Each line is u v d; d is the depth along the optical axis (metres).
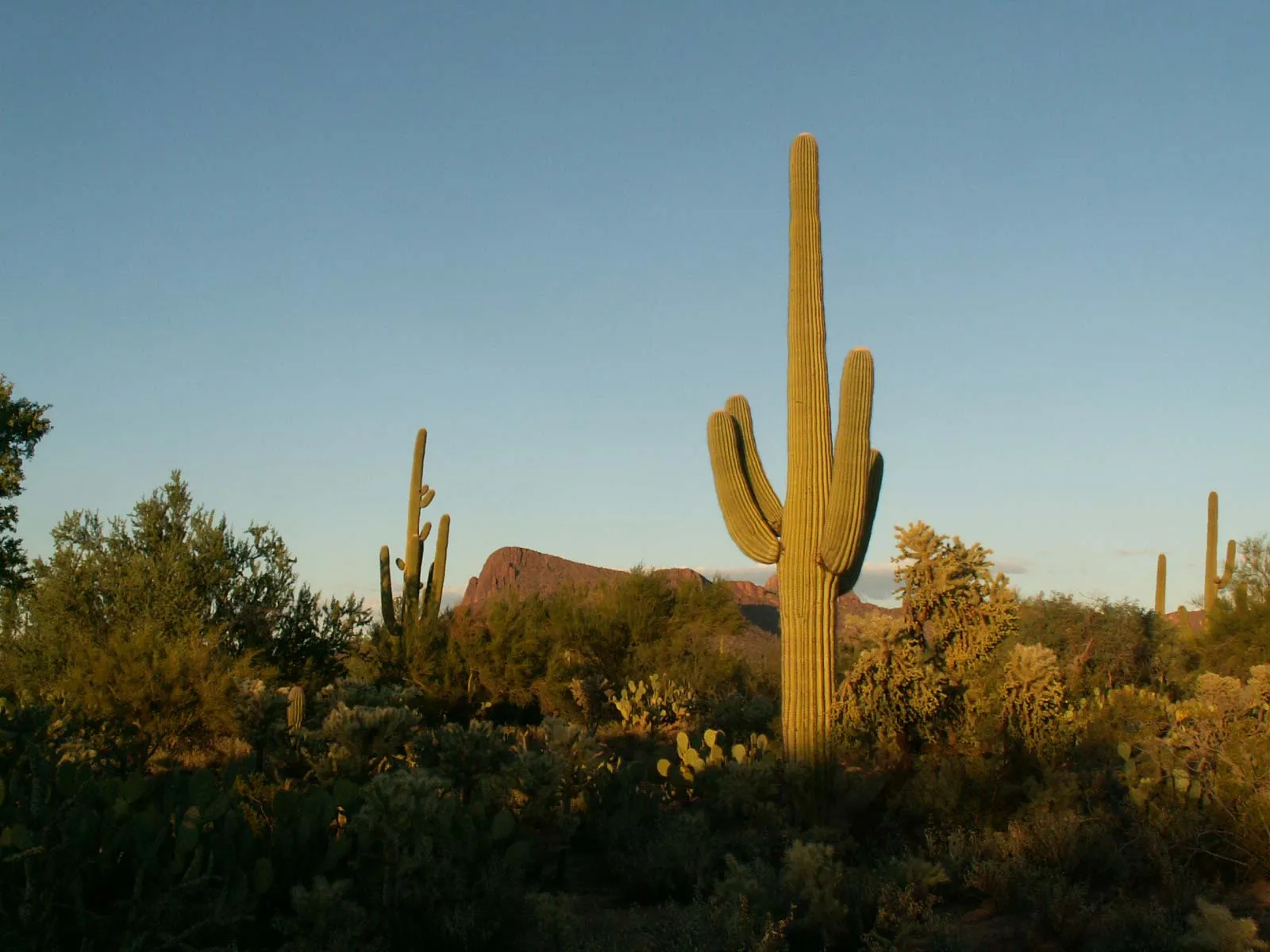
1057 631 26.88
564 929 6.86
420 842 7.02
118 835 6.50
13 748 8.82
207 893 6.37
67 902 6.08
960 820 9.48
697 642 29.69
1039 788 9.69
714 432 12.00
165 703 15.15
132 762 11.88
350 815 7.78
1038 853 8.48
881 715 10.64
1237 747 9.06
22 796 6.63
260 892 6.62
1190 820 8.60
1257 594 31.23
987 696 10.59
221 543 20.98
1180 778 9.08
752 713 18.25
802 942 6.94
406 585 24.84
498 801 9.39
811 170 11.82
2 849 6.02
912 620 11.34
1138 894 8.02
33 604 19.72
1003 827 9.47
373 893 6.88
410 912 6.85
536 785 9.48
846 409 10.90
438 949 6.69
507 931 6.84
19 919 5.72
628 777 10.78
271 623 21.20
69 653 16.86
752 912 6.86
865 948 6.87
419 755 10.91
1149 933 6.52
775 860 9.08
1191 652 27.86
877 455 12.10
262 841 7.17
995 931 7.35
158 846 6.45
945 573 11.13
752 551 11.49
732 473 11.77
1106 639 26.34
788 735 10.95
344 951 6.18
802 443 11.30
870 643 11.46
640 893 8.60
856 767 12.50
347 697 14.48
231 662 17.92
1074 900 7.15
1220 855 8.34
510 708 24.30
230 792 7.66
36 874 6.01
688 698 22.39
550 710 23.77
